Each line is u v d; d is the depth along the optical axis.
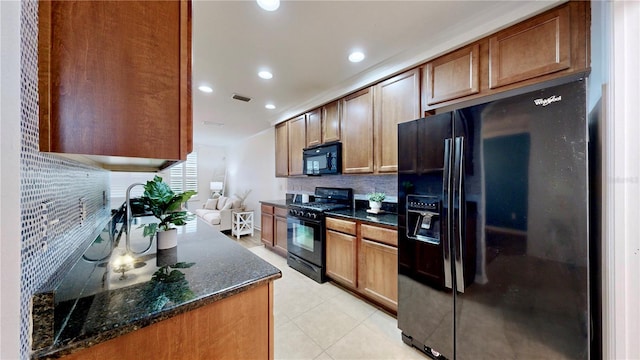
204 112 3.91
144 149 0.74
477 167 1.34
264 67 2.38
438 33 1.82
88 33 0.66
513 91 1.67
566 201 1.08
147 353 0.68
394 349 1.72
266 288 0.95
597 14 1.21
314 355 1.67
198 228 1.80
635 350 0.93
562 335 1.11
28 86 0.56
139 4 0.73
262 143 5.43
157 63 0.76
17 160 0.48
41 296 0.54
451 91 1.87
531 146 1.16
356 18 1.66
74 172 1.05
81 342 0.57
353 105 2.74
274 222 4.02
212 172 7.18
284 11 1.58
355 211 2.88
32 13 0.57
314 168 3.25
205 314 0.79
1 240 0.47
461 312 1.43
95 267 1.00
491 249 1.30
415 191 1.68
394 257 2.07
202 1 1.49
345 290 2.64
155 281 0.87
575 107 1.06
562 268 1.10
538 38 1.46
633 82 0.94
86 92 0.66
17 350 0.48
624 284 0.95
